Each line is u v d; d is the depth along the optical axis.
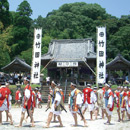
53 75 27.17
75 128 7.57
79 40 29.78
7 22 42.19
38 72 21.50
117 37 47.53
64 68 26.47
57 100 7.61
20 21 50.56
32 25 59.25
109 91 8.57
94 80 25.33
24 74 30.64
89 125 8.34
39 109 15.33
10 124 8.36
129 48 47.09
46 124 8.54
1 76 27.52
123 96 9.91
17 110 14.37
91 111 9.81
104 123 8.80
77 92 7.90
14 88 20.72
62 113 12.85
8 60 38.59
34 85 23.17
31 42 52.81
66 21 57.94
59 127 7.77
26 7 52.50
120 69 25.73
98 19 62.38
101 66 20.23
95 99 10.16
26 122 9.00
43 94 21.23
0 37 25.16
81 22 59.53
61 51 28.75
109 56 47.44
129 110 10.16
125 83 22.97
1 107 8.23
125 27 50.22
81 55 27.14
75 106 7.88
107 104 8.61
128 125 8.56
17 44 46.47
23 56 44.22
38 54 21.70
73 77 25.22
